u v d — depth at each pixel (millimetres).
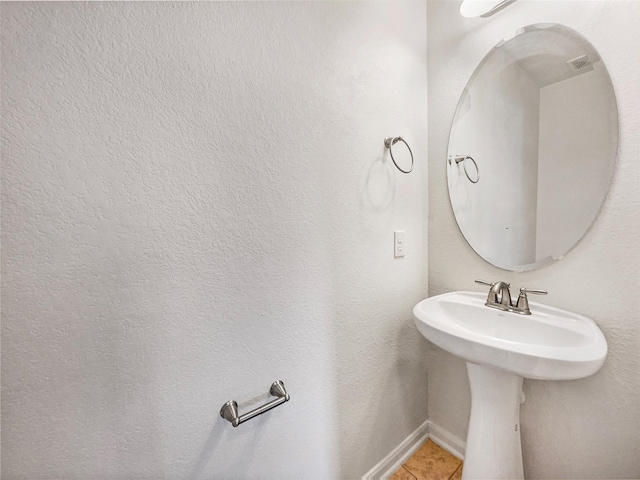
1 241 464
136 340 586
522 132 972
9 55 459
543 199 932
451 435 1244
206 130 656
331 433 942
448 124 1179
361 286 1016
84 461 543
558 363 603
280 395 779
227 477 721
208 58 654
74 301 522
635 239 753
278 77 771
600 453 835
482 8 970
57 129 497
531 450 978
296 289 834
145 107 579
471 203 1120
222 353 699
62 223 507
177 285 630
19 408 488
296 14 803
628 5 743
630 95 751
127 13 555
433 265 1274
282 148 787
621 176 774
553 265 918
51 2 488
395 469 1156
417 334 1247
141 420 599
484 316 969
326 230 901
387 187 1087
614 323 795
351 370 997
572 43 846
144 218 586
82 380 536
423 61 1217
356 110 968
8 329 474
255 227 743
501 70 1011
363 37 983
